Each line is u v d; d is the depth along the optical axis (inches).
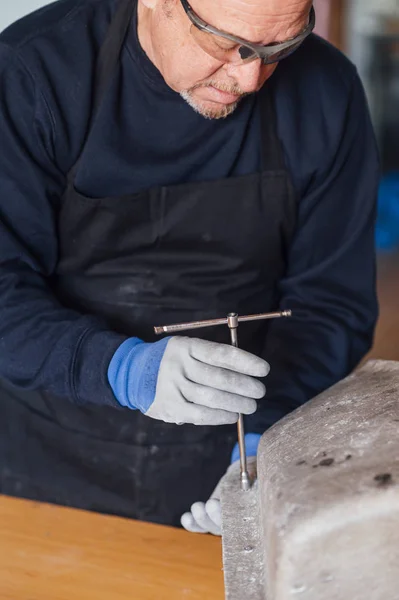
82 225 55.0
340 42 161.0
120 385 47.2
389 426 35.1
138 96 52.6
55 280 58.6
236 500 42.1
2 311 51.1
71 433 60.6
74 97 51.8
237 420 45.2
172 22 43.1
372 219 58.5
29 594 42.2
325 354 56.6
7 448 62.8
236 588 35.8
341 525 30.5
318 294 58.0
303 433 37.7
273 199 55.8
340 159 56.7
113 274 56.7
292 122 55.2
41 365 49.2
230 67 43.0
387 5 168.4
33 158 52.0
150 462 59.9
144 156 53.6
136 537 46.8
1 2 90.7
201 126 53.4
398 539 30.6
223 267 56.9
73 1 54.9
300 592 31.4
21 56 50.9
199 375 44.4
